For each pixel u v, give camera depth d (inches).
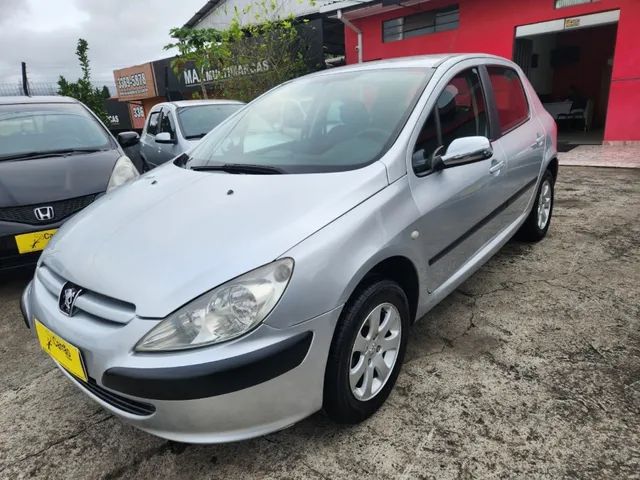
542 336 105.0
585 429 77.6
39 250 134.2
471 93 111.7
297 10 541.6
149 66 745.6
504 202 121.3
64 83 689.6
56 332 71.9
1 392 97.6
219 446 79.7
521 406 83.7
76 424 87.0
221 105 269.1
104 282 69.6
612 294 122.3
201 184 90.8
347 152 90.0
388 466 73.1
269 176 87.4
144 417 66.4
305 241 68.6
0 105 185.9
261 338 63.8
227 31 420.2
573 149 349.7
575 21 340.2
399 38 436.8
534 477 69.4
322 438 79.6
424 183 88.9
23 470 77.1
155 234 75.4
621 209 194.4
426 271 90.6
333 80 113.7
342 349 72.2
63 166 150.7
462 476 70.4
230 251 67.6
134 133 203.0
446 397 87.1
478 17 383.6
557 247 156.3
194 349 62.2
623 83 334.0
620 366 93.3
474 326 110.5
